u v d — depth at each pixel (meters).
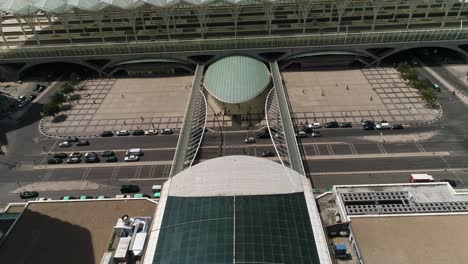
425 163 84.38
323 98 109.25
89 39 131.25
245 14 140.88
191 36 128.25
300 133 94.62
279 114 92.50
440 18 132.38
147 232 57.06
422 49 131.50
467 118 97.56
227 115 102.75
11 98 115.94
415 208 58.84
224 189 58.59
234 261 47.28
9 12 119.00
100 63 127.75
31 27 123.06
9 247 57.31
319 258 48.81
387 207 59.16
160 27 137.12
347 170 83.56
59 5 119.31
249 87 101.69
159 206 57.06
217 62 116.06
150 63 126.44
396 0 134.62
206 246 49.50
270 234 50.78
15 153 93.56
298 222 53.12
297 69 126.25
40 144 96.50
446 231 54.00
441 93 108.50
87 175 85.75
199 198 57.31
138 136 97.69
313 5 129.00
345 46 120.31
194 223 53.12
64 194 80.81
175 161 79.62
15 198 80.50
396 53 130.25
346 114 101.75
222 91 101.81
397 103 105.31
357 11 140.25
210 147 91.38
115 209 63.78
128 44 120.50
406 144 90.12
